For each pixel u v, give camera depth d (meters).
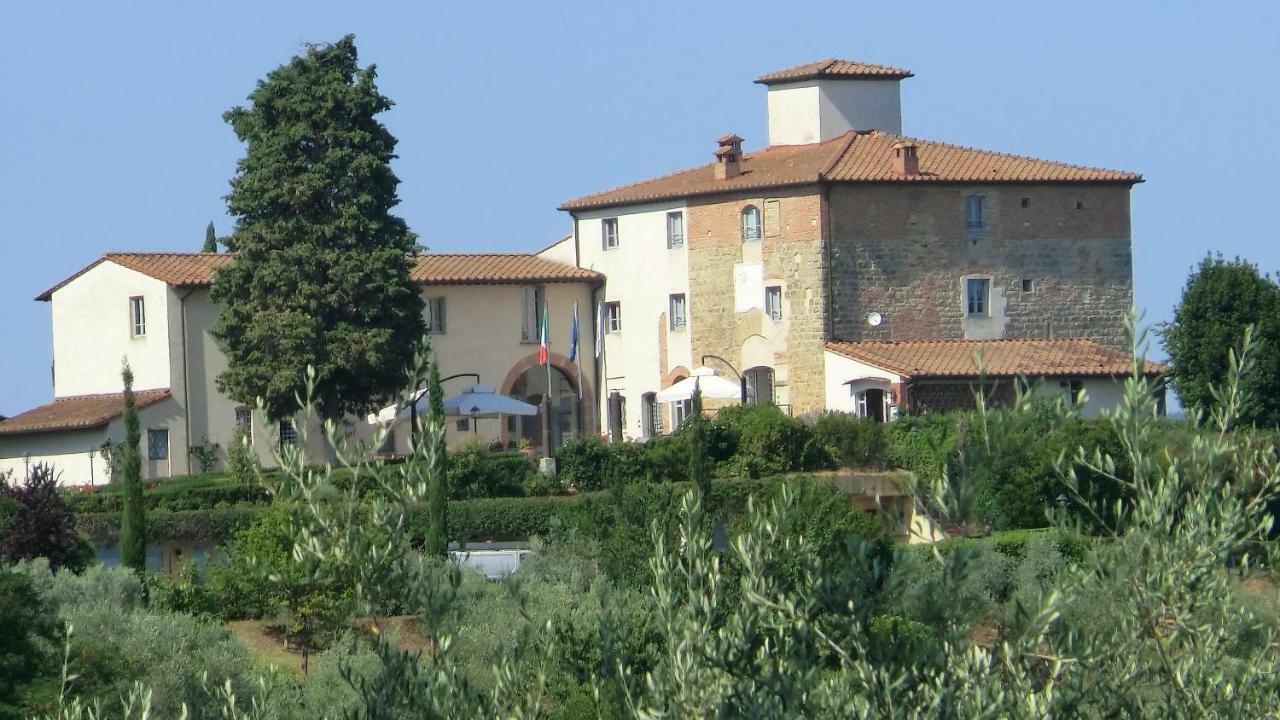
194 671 91.62
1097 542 42.81
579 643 56.31
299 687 95.00
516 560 140.12
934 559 41.28
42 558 132.25
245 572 115.38
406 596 46.31
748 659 40.28
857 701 38.84
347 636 106.12
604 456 186.50
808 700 38.84
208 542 172.12
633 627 52.03
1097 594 41.94
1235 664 42.75
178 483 188.75
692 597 42.09
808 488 105.75
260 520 135.38
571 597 104.38
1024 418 39.72
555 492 184.50
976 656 39.19
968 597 40.09
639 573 108.88
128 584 130.00
